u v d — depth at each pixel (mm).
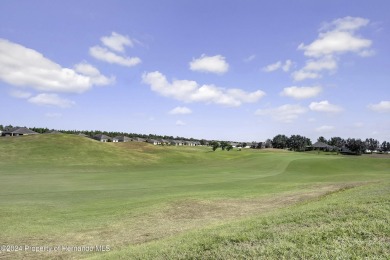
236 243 9375
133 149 94438
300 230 9750
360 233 8797
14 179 41125
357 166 60125
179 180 39969
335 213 11422
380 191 16344
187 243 10297
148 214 18797
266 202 21953
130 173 50781
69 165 64312
